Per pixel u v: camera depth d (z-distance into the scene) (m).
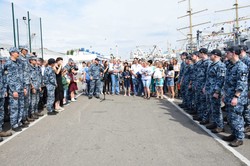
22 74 7.03
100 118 8.04
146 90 12.71
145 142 5.43
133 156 4.60
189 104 8.80
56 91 9.46
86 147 5.17
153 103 11.02
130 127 6.78
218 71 5.95
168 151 4.84
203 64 7.20
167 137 5.79
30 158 4.63
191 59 8.73
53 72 8.91
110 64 14.51
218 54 6.12
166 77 12.91
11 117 6.65
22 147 5.30
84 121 7.64
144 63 12.61
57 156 4.69
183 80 9.44
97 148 5.09
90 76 12.98
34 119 8.03
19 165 4.32
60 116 8.52
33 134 6.30
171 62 13.27
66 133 6.30
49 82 8.85
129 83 13.97
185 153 4.71
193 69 8.22
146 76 12.46
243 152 4.72
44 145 5.38
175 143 5.34
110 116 8.33
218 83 5.93
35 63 8.30
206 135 5.91
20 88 6.79
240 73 5.03
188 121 7.45
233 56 5.21
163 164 4.20
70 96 12.18
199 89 7.30
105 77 13.54
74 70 12.20
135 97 13.25
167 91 14.29
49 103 8.88
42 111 9.52
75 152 4.88
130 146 5.18
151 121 7.49
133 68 14.02
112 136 5.94
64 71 11.19
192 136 5.85
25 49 7.59
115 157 4.57
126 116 8.29
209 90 6.22
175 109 9.48
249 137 5.61
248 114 5.95
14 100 6.66
